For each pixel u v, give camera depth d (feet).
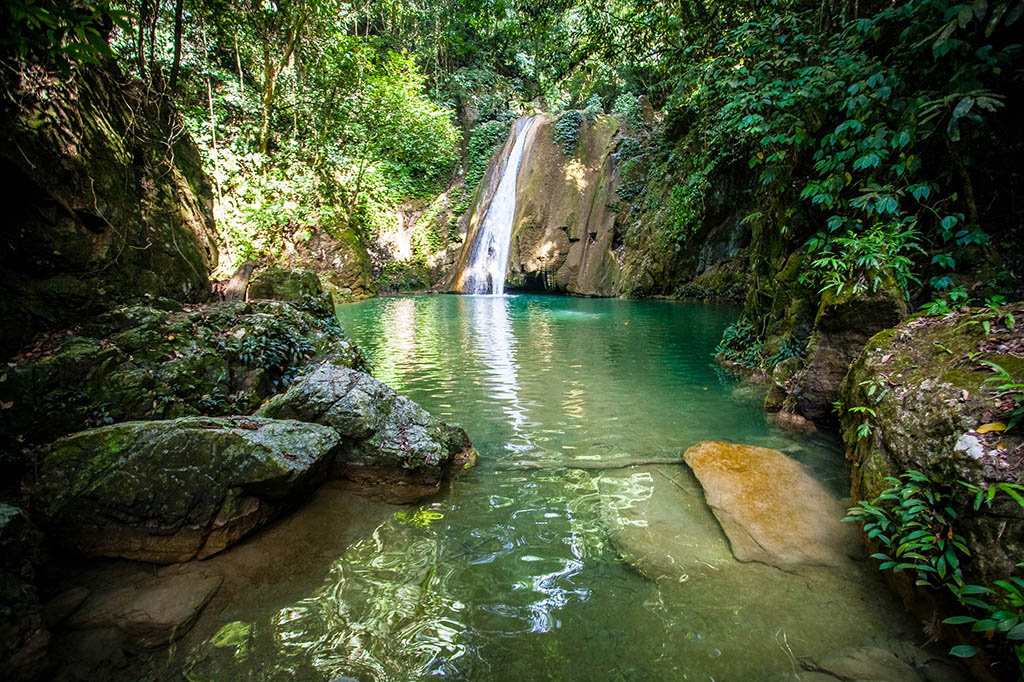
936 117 12.71
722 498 10.41
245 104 44.19
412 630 7.05
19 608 6.69
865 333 13.78
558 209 60.95
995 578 6.15
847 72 14.01
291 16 39.65
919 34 12.44
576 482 11.53
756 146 23.59
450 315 41.29
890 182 14.82
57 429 10.71
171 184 23.73
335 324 23.03
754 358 21.24
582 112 64.18
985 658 5.96
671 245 49.57
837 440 13.57
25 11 6.72
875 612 7.15
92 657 6.60
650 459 12.67
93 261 15.94
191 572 8.49
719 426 14.87
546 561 8.57
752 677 6.10
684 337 29.37
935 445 7.80
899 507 7.63
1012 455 6.68
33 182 13.51
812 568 8.16
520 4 40.24
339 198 52.11
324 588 8.01
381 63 50.31
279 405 12.21
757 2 20.93
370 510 10.46
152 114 24.34
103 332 13.89
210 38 40.01
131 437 9.40
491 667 6.37
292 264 48.85
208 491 9.09
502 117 76.48
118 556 8.93
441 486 11.44
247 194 37.93
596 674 6.21
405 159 59.16
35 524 8.47
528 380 20.31
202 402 13.43
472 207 70.85
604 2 34.32
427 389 19.13
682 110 43.78
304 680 6.24
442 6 69.72
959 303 12.69
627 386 19.29
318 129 48.39
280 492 9.80
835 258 14.42
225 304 19.31
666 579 8.01
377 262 63.62
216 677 6.31
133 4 24.97
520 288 63.05
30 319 12.88
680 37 30.48
